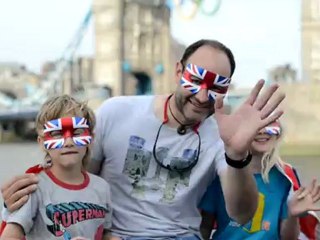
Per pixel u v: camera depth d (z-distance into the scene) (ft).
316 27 154.30
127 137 13.00
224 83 12.34
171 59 200.95
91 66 213.87
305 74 136.98
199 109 12.50
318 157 73.51
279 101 10.80
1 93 235.40
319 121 119.34
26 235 11.50
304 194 13.28
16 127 166.30
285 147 89.40
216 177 13.25
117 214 12.94
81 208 11.73
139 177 12.95
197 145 13.03
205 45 12.48
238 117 10.90
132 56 200.13
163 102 13.12
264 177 13.79
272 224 13.79
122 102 13.28
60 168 11.81
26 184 11.43
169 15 200.85
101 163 13.29
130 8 199.72
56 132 11.78
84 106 12.08
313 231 14.64
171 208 12.87
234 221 13.43
